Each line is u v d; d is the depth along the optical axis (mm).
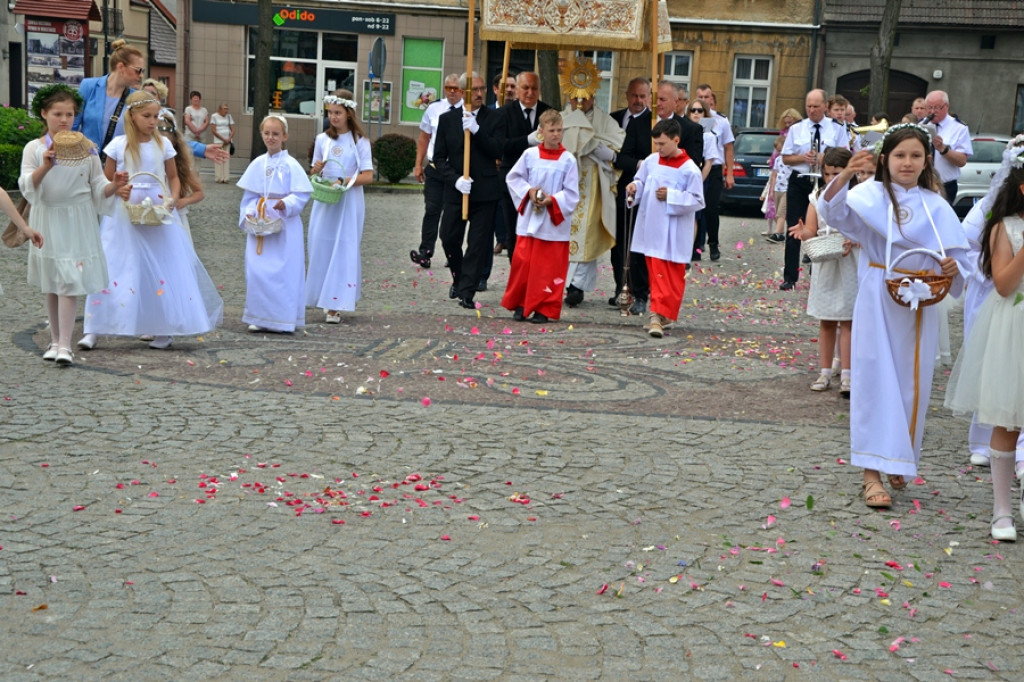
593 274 13047
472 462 6680
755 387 8938
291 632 4426
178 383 8234
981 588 5121
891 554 5488
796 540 5617
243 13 36281
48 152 8422
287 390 8172
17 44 40000
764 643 4480
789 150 14820
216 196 24344
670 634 4535
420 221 22031
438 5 36375
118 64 9922
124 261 9297
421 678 4102
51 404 7531
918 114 15328
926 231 6105
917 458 6324
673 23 35969
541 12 12305
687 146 12438
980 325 5992
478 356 9664
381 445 6934
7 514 5547
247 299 10438
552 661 4270
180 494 5934
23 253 14836
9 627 4383
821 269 8609
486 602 4766
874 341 6156
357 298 11258
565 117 12469
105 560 5043
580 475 6508
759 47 35938
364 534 5473
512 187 11609
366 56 36750
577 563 5211
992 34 35438
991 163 24328
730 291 14781
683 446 7172
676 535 5617
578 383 8805
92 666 4102
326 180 10938
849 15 35562
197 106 33469
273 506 5781
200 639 4340
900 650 4465
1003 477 5797
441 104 15250
